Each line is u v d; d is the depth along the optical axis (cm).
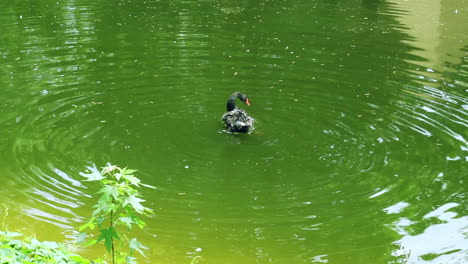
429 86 1202
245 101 1040
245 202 762
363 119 1035
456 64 1352
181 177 817
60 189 772
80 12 1736
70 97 1089
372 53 1420
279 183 812
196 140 934
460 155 905
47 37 1470
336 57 1381
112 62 1295
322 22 1711
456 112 1072
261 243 677
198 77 1221
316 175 836
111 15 1709
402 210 752
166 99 1100
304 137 959
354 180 824
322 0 2020
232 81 1202
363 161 881
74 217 710
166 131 962
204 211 738
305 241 684
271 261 644
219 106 1083
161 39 1478
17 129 944
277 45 1462
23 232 670
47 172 813
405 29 1661
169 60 1320
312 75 1252
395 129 995
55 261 493
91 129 956
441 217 736
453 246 675
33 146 888
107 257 634
